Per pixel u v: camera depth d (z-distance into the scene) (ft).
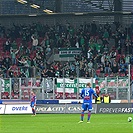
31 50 435.12
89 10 425.69
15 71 396.37
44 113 305.73
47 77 366.22
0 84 331.98
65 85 329.52
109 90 327.06
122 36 433.07
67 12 424.46
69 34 441.27
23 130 184.85
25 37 446.19
